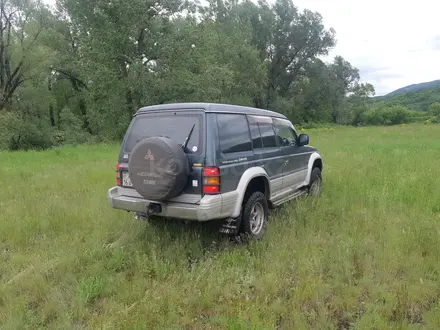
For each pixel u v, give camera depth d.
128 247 4.93
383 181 8.09
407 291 3.65
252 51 43.03
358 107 61.19
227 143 4.69
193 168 4.43
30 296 3.79
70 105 38.47
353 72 64.50
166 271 4.19
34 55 28.91
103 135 28.33
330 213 6.23
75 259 4.58
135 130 5.05
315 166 7.74
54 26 34.72
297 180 6.69
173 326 3.26
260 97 54.91
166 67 26.19
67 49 35.53
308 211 6.15
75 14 24.98
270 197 5.57
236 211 4.69
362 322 3.20
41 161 13.80
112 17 24.77
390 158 11.65
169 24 26.03
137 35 25.45
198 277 3.97
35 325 3.29
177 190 4.36
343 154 13.18
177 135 4.62
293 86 58.22
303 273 4.07
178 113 4.72
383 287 3.77
